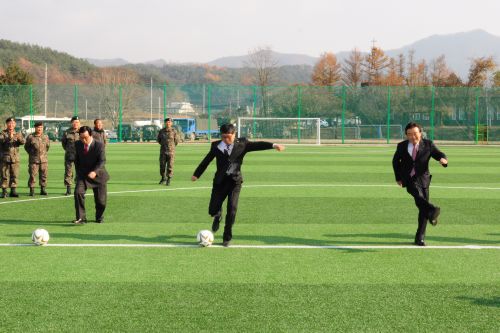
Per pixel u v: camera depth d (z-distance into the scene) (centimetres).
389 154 3384
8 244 888
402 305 592
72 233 980
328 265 760
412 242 916
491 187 1722
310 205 1327
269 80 8431
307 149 3988
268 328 525
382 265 762
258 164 2578
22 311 569
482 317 556
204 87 5509
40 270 728
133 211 1230
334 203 1359
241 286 660
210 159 910
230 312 568
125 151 3559
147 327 527
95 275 705
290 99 5303
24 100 5069
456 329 525
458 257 811
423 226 888
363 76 8312
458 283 676
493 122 5169
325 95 5294
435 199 1448
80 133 1051
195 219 1130
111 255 814
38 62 17175
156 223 1084
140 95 6156
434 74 8662
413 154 886
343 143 5025
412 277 701
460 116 5222
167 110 5619
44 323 537
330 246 881
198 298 613
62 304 591
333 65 8269
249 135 5303
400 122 5322
